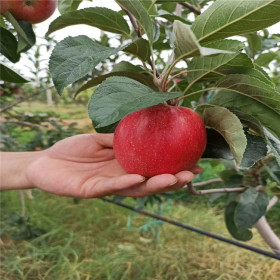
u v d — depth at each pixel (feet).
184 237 2.79
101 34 1.94
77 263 2.48
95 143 1.11
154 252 2.57
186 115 0.73
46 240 2.81
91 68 0.68
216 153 0.81
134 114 0.75
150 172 0.75
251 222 1.50
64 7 1.02
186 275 2.33
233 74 0.69
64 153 1.13
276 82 1.40
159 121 0.72
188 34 0.55
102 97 0.61
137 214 3.18
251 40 1.50
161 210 2.87
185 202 3.49
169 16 1.14
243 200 1.53
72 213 3.26
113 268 2.39
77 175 1.07
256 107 0.75
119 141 0.76
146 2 0.95
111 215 3.23
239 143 0.68
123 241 2.83
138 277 2.31
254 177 1.56
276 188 1.41
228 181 1.61
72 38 0.71
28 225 2.79
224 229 2.89
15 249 2.67
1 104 2.90
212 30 0.66
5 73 1.16
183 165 0.74
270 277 2.30
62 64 0.69
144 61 0.79
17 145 2.97
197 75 0.79
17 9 1.08
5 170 1.18
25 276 2.30
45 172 1.09
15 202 3.40
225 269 2.41
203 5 1.52
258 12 0.62
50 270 2.40
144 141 0.71
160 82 0.75
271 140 0.75
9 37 1.09
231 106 0.77
